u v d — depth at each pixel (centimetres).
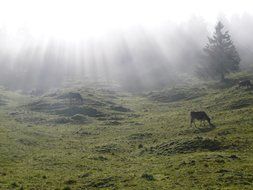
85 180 2641
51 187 2458
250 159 2964
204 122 5016
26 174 2792
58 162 3291
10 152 3616
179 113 6519
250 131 4062
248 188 2197
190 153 3425
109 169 3028
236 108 6044
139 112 7631
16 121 6316
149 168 2956
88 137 5097
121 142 4522
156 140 4412
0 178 2622
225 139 3703
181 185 2344
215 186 2270
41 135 5025
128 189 2319
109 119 6825
